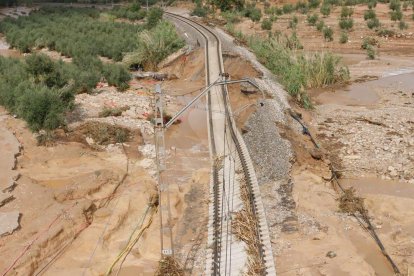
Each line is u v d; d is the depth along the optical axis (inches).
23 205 701.9
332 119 1105.4
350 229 665.6
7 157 852.0
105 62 1768.0
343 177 832.9
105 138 991.0
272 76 1346.0
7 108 1151.6
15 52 2183.8
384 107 1197.1
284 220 662.5
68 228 658.8
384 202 735.1
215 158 884.0
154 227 679.1
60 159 888.9
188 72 1560.0
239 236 624.1
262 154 853.8
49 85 1198.9
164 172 855.1
